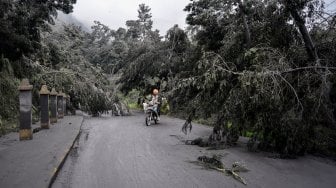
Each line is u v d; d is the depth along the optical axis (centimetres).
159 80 3025
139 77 3152
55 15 2350
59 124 1661
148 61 3022
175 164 782
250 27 1286
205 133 1386
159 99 1902
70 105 2523
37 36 2067
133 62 3080
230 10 1519
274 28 1163
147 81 3038
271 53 1019
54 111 1733
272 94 887
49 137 1156
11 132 1320
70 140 1077
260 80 915
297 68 955
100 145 1047
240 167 757
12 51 1612
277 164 805
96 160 816
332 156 917
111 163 783
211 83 1055
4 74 1761
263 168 761
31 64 2266
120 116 2570
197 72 1245
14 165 706
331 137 987
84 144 1068
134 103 4369
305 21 1057
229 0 1430
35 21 1961
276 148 970
